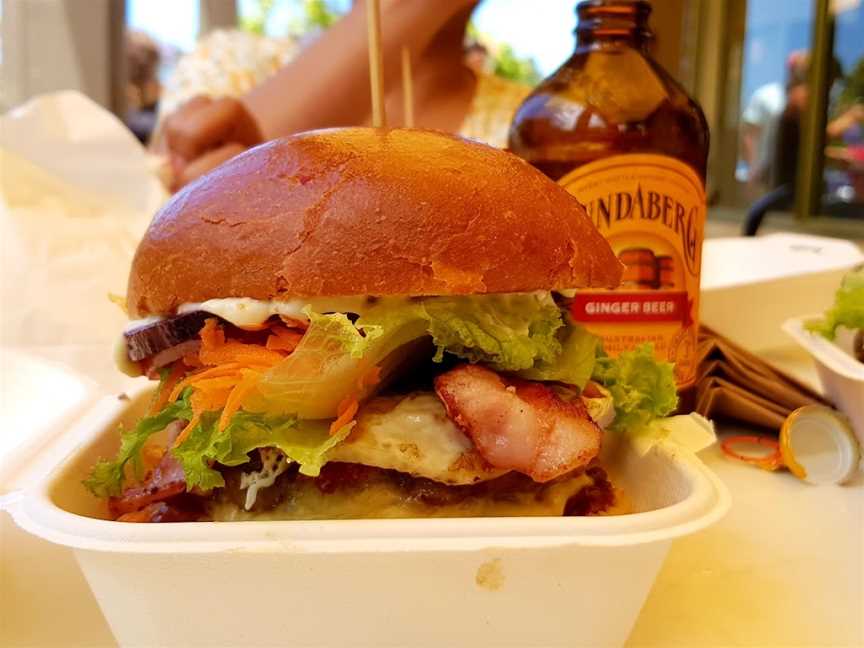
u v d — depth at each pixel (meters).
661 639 0.15
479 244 0.14
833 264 0.38
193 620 0.13
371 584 0.12
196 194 0.15
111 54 0.90
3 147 0.36
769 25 0.71
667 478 0.16
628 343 0.23
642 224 0.23
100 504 0.16
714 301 0.35
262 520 0.15
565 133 0.23
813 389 0.27
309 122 0.52
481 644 0.13
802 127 0.69
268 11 0.96
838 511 0.21
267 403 0.14
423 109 0.55
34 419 0.23
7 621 0.16
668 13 0.53
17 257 0.31
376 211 0.14
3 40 0.85
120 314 0.31
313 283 0.13
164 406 0.16
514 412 0.14
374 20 0.17
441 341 0.14
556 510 0.15
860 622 0.16
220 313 0.14
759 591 0.17
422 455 0.14
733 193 0.77
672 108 0.23
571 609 0.13
